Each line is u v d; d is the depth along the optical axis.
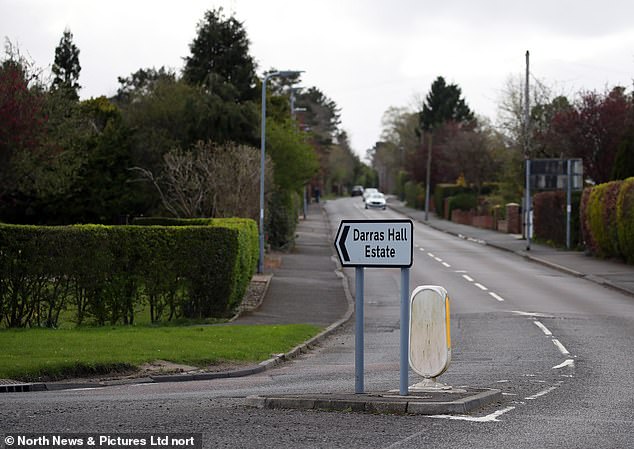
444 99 155.00
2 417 12.98
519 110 93.31
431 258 58.25
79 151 56.66
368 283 43.47
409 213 127.94
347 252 14.26
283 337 24.47
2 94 44.09
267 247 59.22
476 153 114.69
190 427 12.19
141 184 63.12
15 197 59.00
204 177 53.62
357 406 13.45
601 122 69.12
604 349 22.11
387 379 18.06
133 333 24.05
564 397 14.95
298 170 66.94
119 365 19.03
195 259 29.20
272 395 14.92
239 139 64.38
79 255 27.81
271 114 78.88
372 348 24.25
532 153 81.69
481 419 12.70
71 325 28.09
